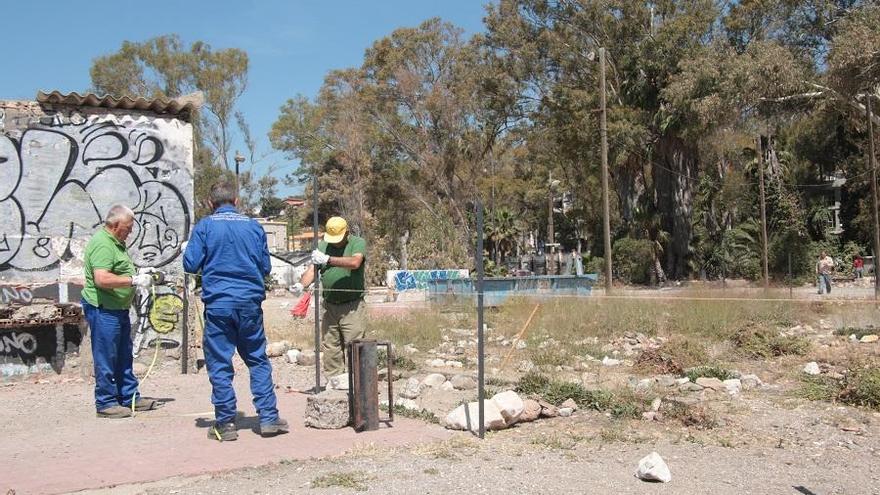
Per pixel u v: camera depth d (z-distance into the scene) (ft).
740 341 38.63
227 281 20.39
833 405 25.30
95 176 32.58
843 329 46.16
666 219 144.66
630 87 140.77
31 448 19.48
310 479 16.65
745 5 120.26
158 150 33.78
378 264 116.88
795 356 35.96
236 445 19.65
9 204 31.12
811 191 156.25
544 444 20.17
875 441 20.81
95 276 22.93
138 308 33.12
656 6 140.77
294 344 43.19
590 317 49.73
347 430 21.36
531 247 212.02
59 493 15.64
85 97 31.96
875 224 90.17
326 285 26.27
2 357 30.14
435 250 97.96
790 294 73.10
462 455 18.86
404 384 29.32
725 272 140.97
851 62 92.58
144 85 171.83
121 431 21.47
